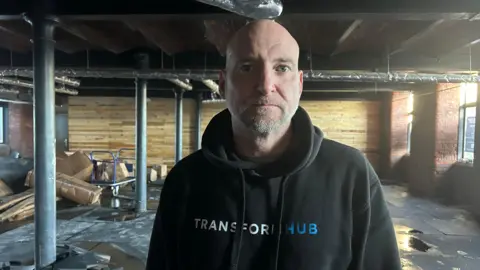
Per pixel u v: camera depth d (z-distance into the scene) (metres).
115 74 4.50
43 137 2.85
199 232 0.93
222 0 2.00
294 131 0.97
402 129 9.03
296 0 2.56
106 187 7.64
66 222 5.12
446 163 7.00
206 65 4.43
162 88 7.62
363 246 0.91
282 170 0.92
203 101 9.50
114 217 5.42
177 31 3.45
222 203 0.93
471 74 4.62
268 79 0.88
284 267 0.87
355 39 3.82
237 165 0.93
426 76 4.50
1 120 10.00
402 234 4.56
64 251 3.38
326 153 0.97
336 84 7.34
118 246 4.09
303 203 0.91
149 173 8.77
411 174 8.24
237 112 0.92
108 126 9.77
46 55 2.82
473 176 6.12
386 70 4.44
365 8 2.52
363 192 0.93
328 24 3.19
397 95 8.97
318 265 0.87
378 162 9.68
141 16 2.71
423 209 5.92
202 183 0.97
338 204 0.92
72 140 9.83
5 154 9.68
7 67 4.49
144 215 5.54
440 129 7.01
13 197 5.79
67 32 3.66
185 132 9.91
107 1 2.71
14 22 3.20
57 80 6.06
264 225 0.90
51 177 2.90
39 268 2.88
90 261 3.22
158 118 9.89
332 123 9.77
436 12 2.49
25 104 10.02
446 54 4.43
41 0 2.74
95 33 3.54
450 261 3.66
